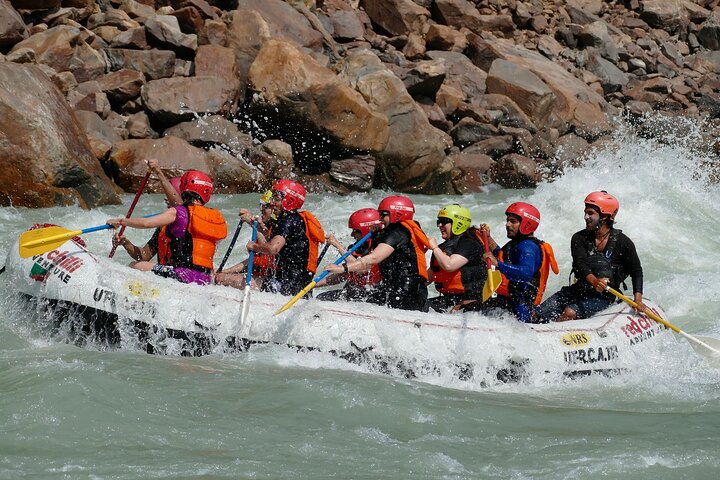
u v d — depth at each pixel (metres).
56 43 36.03
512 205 17.20
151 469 11.81
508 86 44.75
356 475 11.97
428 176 36.81
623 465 12.55
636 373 17.36
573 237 18.36
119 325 16.17
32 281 16.94
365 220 17.89
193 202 17.47
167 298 16.25
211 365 15.56
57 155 28.92
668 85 52.19
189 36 38.53
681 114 50.84
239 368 15.50
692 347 18.62
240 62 38.59
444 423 13.89
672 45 58.25
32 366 14.79
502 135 41.84
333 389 14.68
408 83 41.78
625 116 49.84
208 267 17.44
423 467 12.33
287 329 16.09
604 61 53.06
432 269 17.89
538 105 44.16
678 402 15.91
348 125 35.25
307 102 35.19
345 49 45.62
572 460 12.69
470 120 41.53
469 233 17.47
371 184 35.84
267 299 16.50
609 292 18.22
